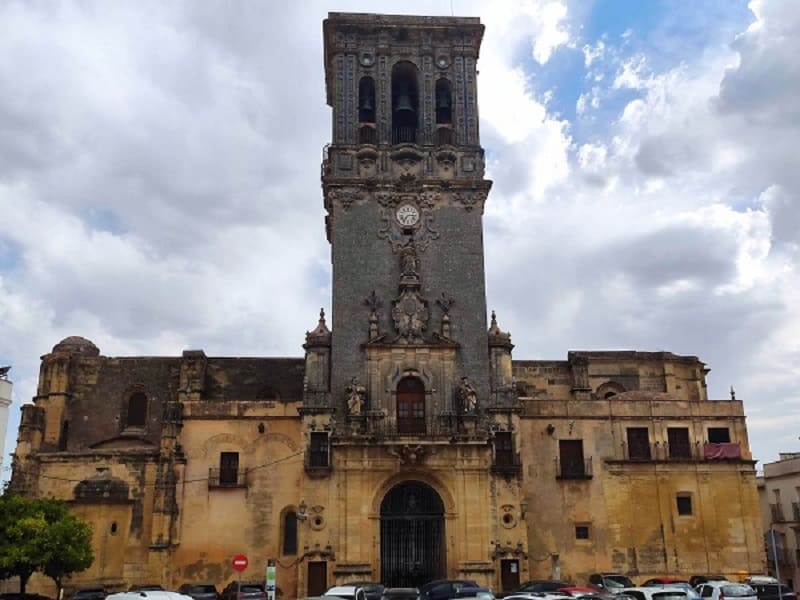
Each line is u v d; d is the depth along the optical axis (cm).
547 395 6806
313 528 5278
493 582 5209
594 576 5153
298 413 5712
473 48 6444
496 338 5762
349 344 5678
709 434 6009
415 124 6384
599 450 5894
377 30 6397
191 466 5597
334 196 5978
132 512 5712
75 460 5875
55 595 5534
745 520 5816
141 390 6675
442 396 5584
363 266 5853
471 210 6031
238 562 3806
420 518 5441
